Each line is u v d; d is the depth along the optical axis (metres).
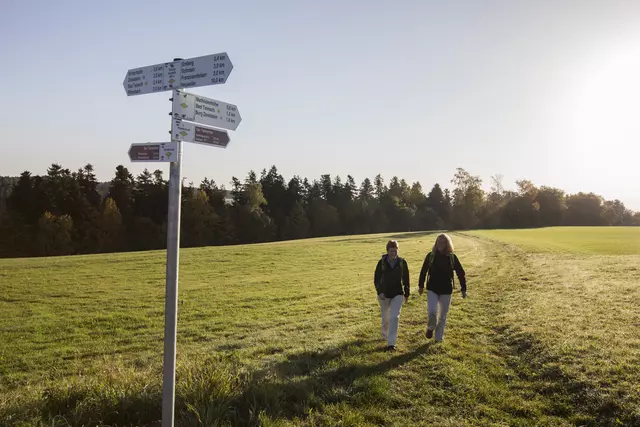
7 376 7.98
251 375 5.43
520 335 7.38
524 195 100.38
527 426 4.30
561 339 6.71
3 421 4.25
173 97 3.87
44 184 77.94
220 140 4.28
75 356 9.25
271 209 95.75
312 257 30.67
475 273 18.08
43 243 68.44
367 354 6.78
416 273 20.72
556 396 4.91
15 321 12.96
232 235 81.62
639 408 4.26
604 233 48.91
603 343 6.35
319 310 12.60
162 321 12.61
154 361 8.13
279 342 8.47
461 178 95.88
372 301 13.36
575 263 19.06
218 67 3.97
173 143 3.82
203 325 11.61
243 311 13.38
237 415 4.45
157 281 20.41
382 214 99.88
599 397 4.63
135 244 75.56
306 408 4.69
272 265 26.61
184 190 85.69
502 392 5.13
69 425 4.14
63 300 16.05
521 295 11.66
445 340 7.52
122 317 13.16
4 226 69.19
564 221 104.81
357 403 4.89
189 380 5.04
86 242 72.06
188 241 78.38
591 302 9.70
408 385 5.43
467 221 96.12
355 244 41.31
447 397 5.06
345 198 102.75
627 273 14.29
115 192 82.12
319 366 6.24
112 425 4.29
